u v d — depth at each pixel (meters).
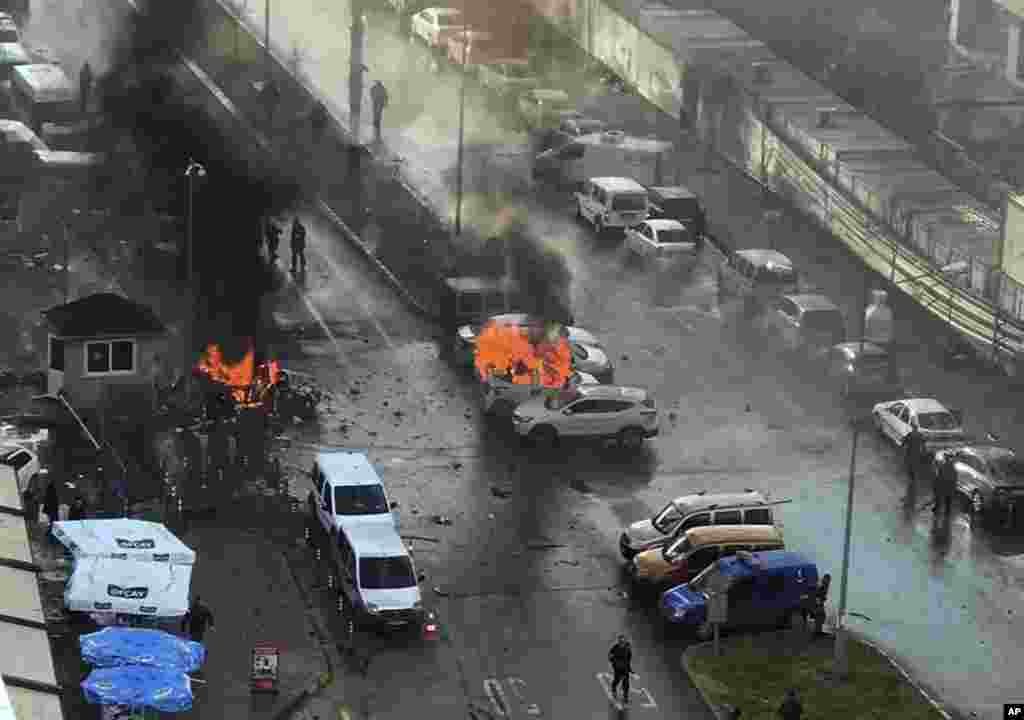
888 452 182.00
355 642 147.38
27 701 124.25
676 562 155.50
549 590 156.25
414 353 198.88
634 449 181.38
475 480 173.88
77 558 143.50
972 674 146.88
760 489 174.38
